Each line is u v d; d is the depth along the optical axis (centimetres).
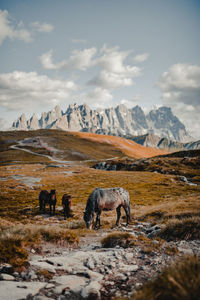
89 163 13862
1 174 7225
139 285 462
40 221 2277
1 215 2639
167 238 998
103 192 1572
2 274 539
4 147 17088
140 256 730
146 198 4081
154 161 9738
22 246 780
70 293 466
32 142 18775
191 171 7931
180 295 355
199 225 1011
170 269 463
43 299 426
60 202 3669
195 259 523
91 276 561
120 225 1734
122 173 7788
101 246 966
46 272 576
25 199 3938
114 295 460
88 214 1530
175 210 2066
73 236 1033
